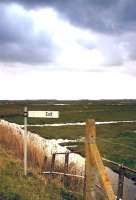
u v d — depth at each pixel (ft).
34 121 233.14
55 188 50.96
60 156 95.91
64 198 48.39
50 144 117.19
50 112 53.57
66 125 227.81
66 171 59.26
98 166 34.83
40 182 51.03
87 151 36.11
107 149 141.90
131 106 456.86
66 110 372.99
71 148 142.41
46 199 44.14
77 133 193.16
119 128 217.56
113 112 348.38
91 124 36.29
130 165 116.26
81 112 339.16
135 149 143.54
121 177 47.37
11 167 55.36
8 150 75.51
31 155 74.64
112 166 102.58
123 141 164.96
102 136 182.80
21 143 85.66
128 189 78.48
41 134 183.11
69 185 57.57
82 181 60.85
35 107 426.51
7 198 41.04
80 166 83.15
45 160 66.03
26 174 53.01
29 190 45.44
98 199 34.86
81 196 51.67
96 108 410.93
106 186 33.78
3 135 93.09
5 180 46.83
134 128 218.79
